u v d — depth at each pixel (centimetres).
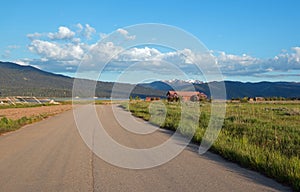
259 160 894
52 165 943
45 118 3294
